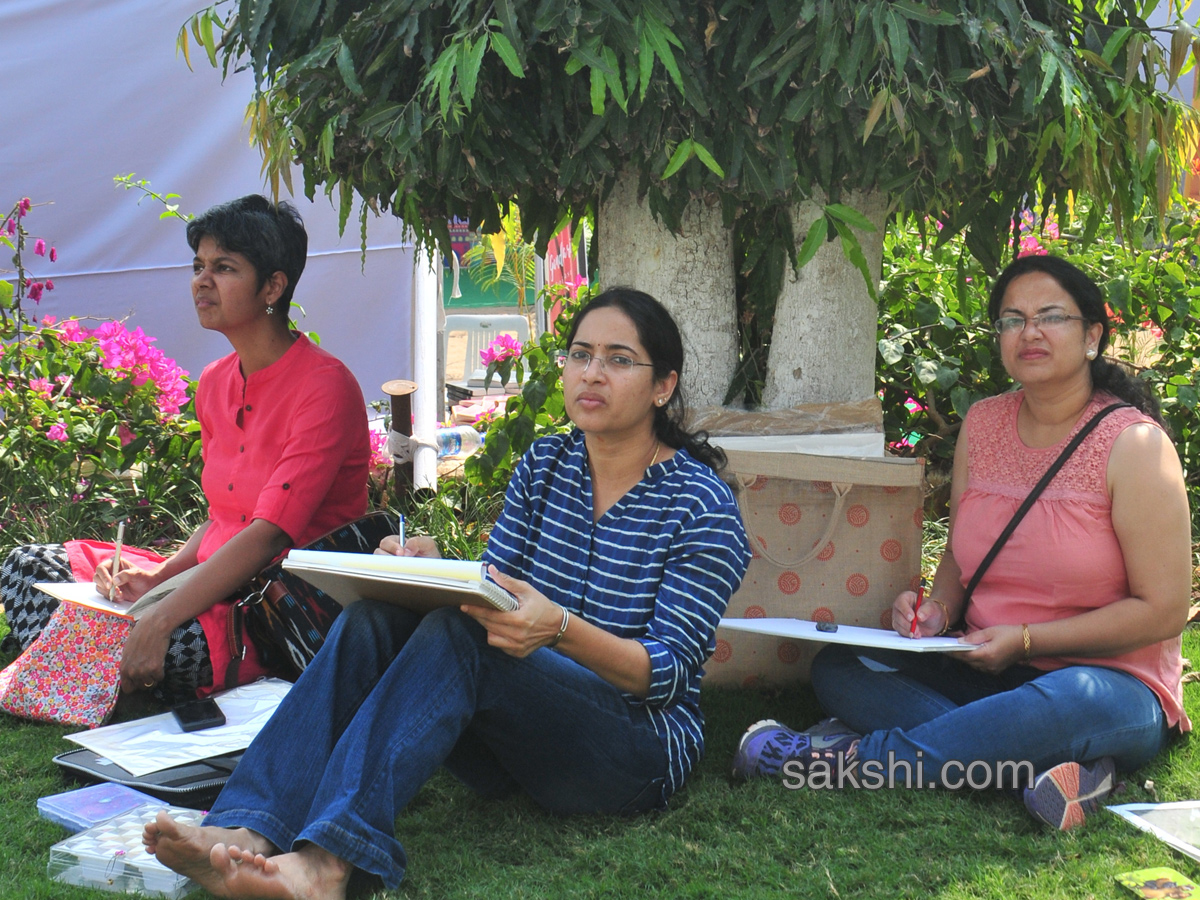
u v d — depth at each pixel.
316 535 3.07
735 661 3.07
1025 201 3.05
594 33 2.23
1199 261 4.42
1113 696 2.30
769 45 2.30
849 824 2.20
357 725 1.91
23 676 2.88
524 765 2.17
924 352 4.19
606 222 3.04
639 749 2.15
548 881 2.00
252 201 2.96
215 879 1.75
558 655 2.07
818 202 2.82
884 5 2.23
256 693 2.79
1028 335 2.43
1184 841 2.07
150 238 5.86
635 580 2.20
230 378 3.09
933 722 2.34
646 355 2.22
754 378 3.15
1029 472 2.53
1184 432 4.23
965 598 2.62
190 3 5.59
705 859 2.06
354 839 1.82
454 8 2.36
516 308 12.79
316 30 2.66
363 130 2.46
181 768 2.40
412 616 2.15
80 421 4.76
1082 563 2.40
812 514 2.92
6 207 5.55
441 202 3.06
